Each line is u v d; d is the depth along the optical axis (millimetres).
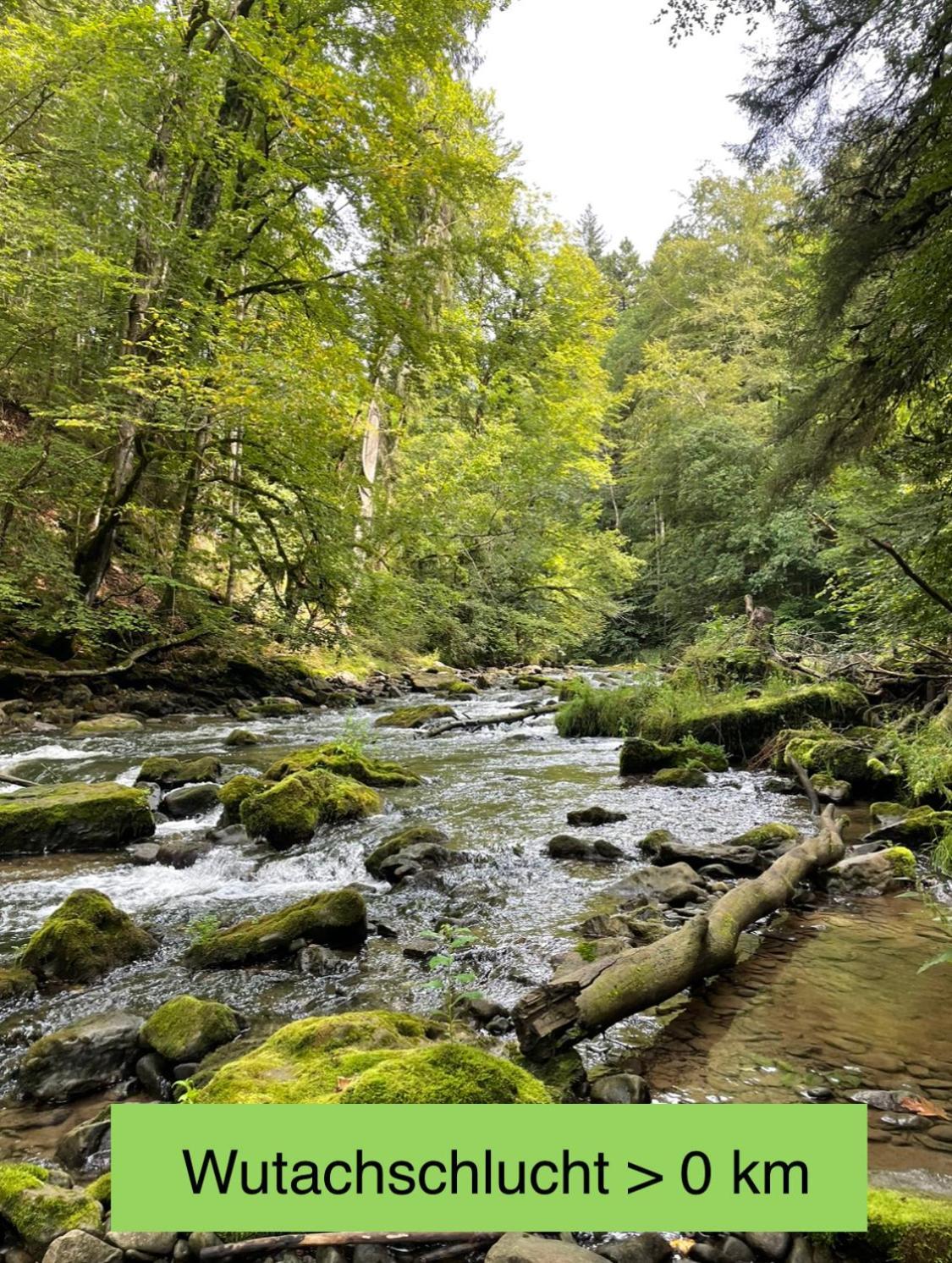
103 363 13562
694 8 5926
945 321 5754
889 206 7258
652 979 2781
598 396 31734
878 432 8500
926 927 3877
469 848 5523
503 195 18812
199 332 11961
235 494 15234
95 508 14344
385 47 13453
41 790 6363
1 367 13055
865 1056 2641
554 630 27812
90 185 12258
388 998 3271
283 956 3748
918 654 8961
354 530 14742
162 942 4008
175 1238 1837
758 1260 1788
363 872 5211
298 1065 2432
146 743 10477
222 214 13078
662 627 33031
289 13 13539
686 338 32750
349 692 17281
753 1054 2660
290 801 6000
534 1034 2553
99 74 11445
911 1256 1693
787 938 3750
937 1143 2160
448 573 25312
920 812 5617
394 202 13359
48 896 4715
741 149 7930
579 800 7152
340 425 12930
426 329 14297
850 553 11406
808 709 8984
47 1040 2766
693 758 8508
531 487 27484
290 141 13266
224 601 17281
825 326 8375
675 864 4746
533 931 3945
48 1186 2010
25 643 13625
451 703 16656
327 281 14039
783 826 5457
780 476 9922
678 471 28312
